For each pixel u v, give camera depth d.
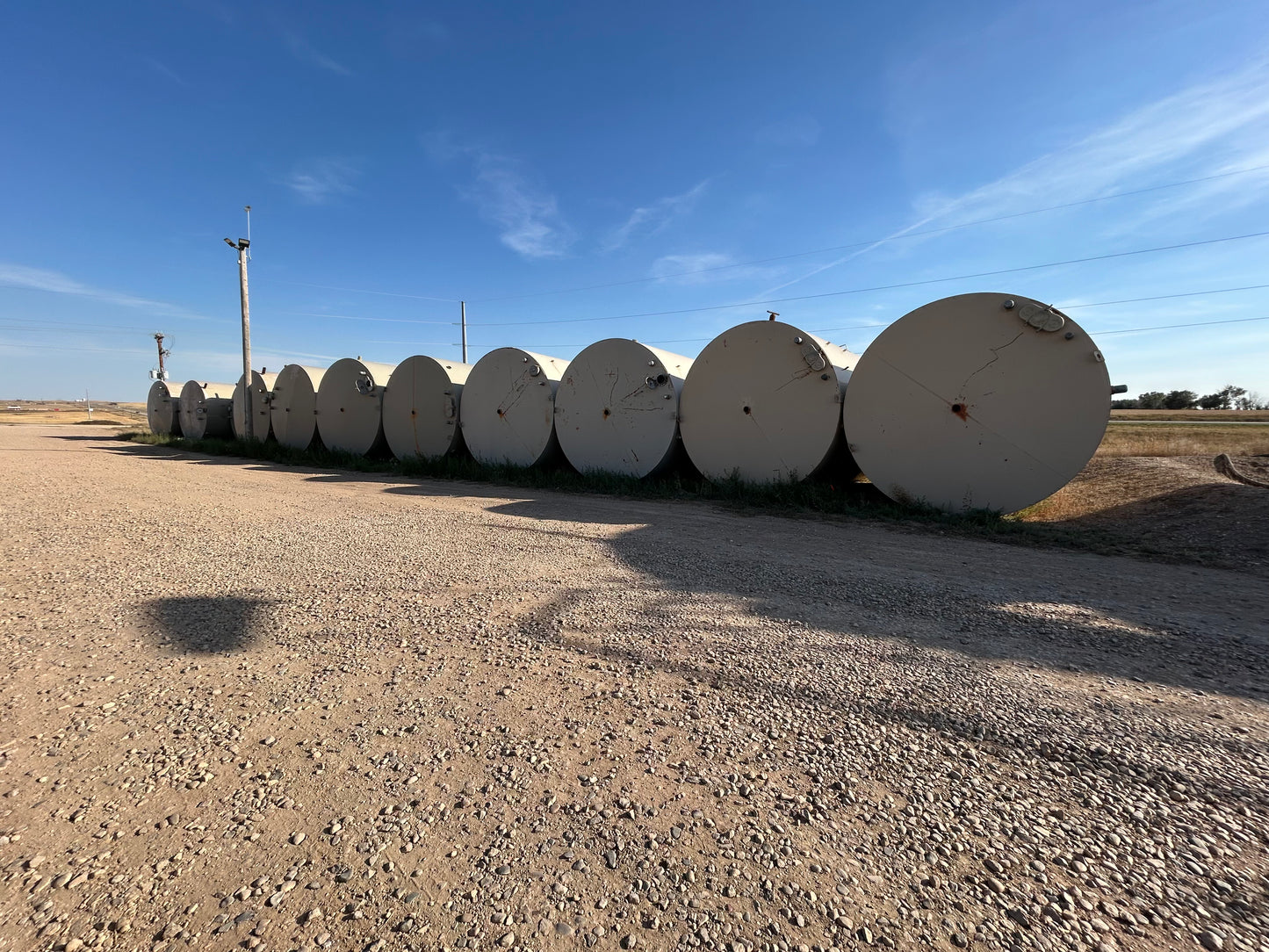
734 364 10.04
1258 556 5.79
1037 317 7.34
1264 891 1.78
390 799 2.21
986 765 2.40
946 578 5.04
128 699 2.92
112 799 2.21
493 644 3.56
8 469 12.25
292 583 4.74
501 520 7.62
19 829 2.04
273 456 17.56
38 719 2.73
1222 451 16.06
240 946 1.61
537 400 12.69
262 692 3.00
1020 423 7.58
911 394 8.29
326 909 1.73
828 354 10.11
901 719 2.73
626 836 2.02
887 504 8.77
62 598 4.35
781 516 8.30
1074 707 2.84
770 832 2.04
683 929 1.66
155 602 4.27
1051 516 8.33
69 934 1.64
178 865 1.90
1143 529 7.11
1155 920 1.68
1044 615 4.10
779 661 3.32
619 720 2.74
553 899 1.76
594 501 9.51
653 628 3.80
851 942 1.62
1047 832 2.03
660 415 10.90
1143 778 2.31
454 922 1.68
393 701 2.91
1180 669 3.26
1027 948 1.60
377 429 16.03
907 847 1.97
